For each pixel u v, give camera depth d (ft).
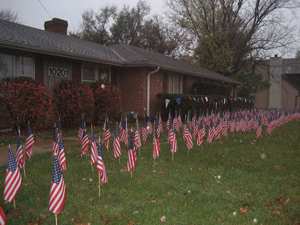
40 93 30.42
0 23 41.39
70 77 41.81
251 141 30.94
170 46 131.75
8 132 31.27
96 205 13.17
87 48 47.85
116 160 21.53
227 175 18.19
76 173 17.99
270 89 129.90
